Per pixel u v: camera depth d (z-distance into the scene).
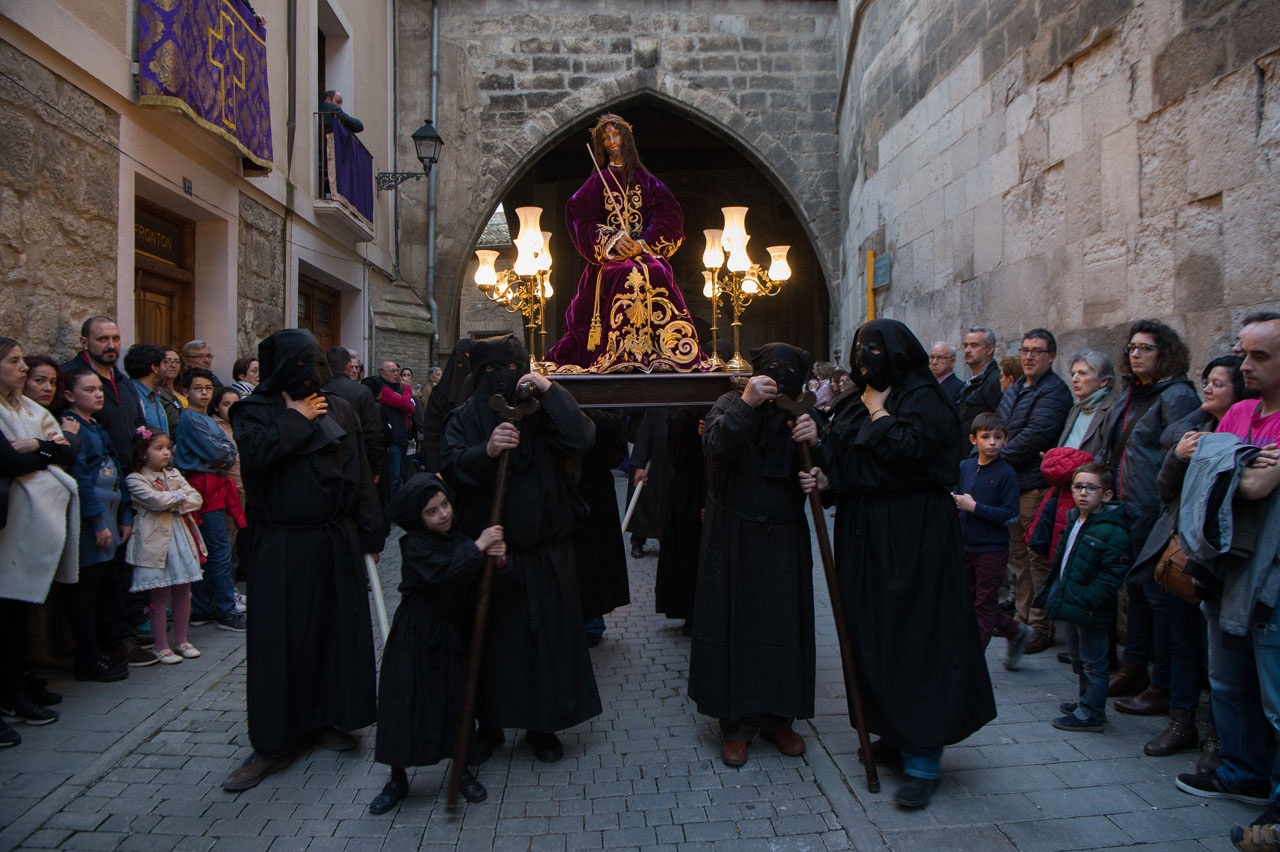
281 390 3.46
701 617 3.54
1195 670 3.40
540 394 3.44
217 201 6.82
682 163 18.97
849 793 3.18
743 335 21.34
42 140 4.68
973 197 6.79
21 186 4.52
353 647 3.51
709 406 4.04
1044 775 3.27
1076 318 5.29
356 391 5.14
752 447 3.51
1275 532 2.77
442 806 3.15
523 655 3.40
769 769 3.42
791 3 13.38
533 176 19.05
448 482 3.54
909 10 8.35
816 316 20.53
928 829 2.91
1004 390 5.50
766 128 13.41
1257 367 2.89
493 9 13.05
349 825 3.01
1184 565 3.15
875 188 9.69
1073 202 5.32
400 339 12.16
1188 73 4.23
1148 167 4.57
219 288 7.00
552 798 3.21
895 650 3.13
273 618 3.34
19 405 3.89
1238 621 2.81
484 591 3.17
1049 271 5.61
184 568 4.68
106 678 4.40
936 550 3.17
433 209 12.75
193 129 6.15
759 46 13.38
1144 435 3.85
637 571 7.23
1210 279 4.09
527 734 3.64
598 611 4.85
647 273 4.25
